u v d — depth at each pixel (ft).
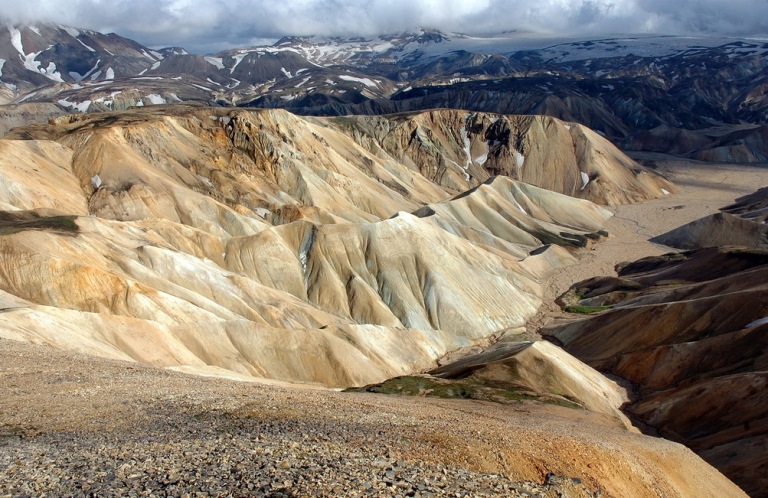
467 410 145.89
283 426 85.51
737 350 214.69
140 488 57.62
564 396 198.08
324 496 57.88
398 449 78.33
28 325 157.89
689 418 185.47
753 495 136.67
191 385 113.80
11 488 56.29
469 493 65.51
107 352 166.81
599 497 81.35
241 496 56.70
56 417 83.97
